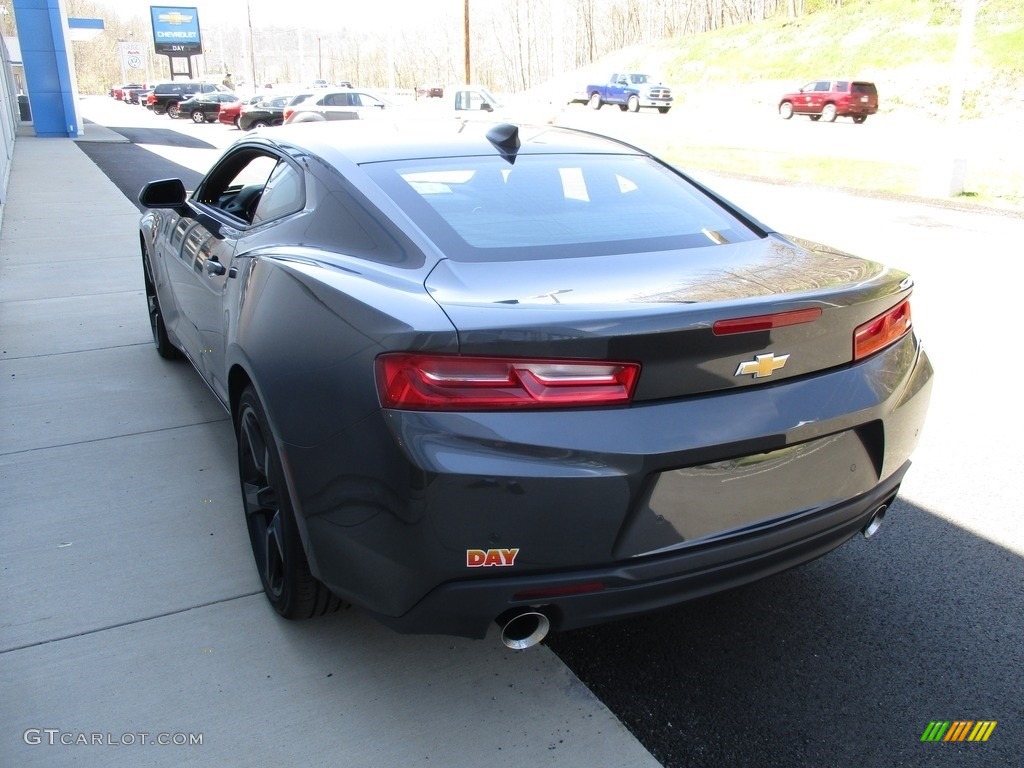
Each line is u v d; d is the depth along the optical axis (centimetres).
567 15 8050
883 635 270
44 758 211
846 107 3017
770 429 204
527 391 187
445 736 223
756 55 4631
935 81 3422
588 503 190
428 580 195
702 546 207
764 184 1552
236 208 348
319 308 222
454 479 186
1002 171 1686
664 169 322
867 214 1202
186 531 318
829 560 313
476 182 275
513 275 221
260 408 249
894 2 4372
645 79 3719
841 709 237
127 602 275
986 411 462
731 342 198
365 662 250
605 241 252
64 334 568
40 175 1553
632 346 189
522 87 8788
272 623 267
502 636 208
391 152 288
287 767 212
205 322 340
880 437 233
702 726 230
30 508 333
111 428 412
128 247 877
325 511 212
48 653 249
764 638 268
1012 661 258
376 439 195
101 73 13825
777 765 217
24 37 2595
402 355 191
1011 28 3588
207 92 4619
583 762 216
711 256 251
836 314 214
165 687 237
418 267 226
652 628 272
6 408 435
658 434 192
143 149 2223
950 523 342
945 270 827
